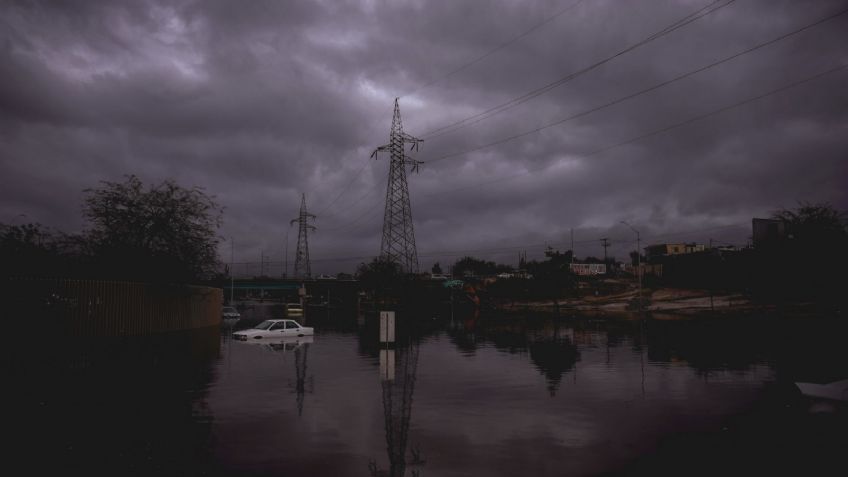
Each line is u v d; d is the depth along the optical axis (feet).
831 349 80.69
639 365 62.85
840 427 32.50
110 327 99.91
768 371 57.16
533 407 39.09
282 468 25.09
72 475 23.91
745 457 26.43
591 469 24.86
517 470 24.79
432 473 24.39
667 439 29.99
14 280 81.05
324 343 95.61
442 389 46.91
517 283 282.77
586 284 303.27
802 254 154.20
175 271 118.73
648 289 267.80
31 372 56.34
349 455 27.20
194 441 29.66
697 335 109.81
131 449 28.04
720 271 228.22
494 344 92.02
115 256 112.37
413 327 142.00
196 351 79.61
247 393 44.78
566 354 75.31
